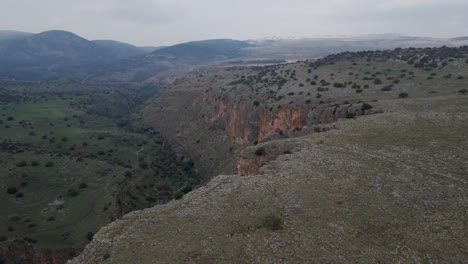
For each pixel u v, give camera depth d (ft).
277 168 123.44
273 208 92.79
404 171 112.78
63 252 185.47
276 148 153.07
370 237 79.25
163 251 74.84
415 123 158.51
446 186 102.37
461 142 131.03
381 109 198.39
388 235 79.71
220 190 106.52
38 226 208.95
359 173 112.47
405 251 73.77
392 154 126.62
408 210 90.48
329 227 82.53
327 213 88.84
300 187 104.01
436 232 80.74
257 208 93.25
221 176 119.44
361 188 102.47
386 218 86.17
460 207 91.09
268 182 109.50
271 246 75.61
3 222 211.41
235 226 84.53
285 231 81.61
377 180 107.24
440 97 214.07
